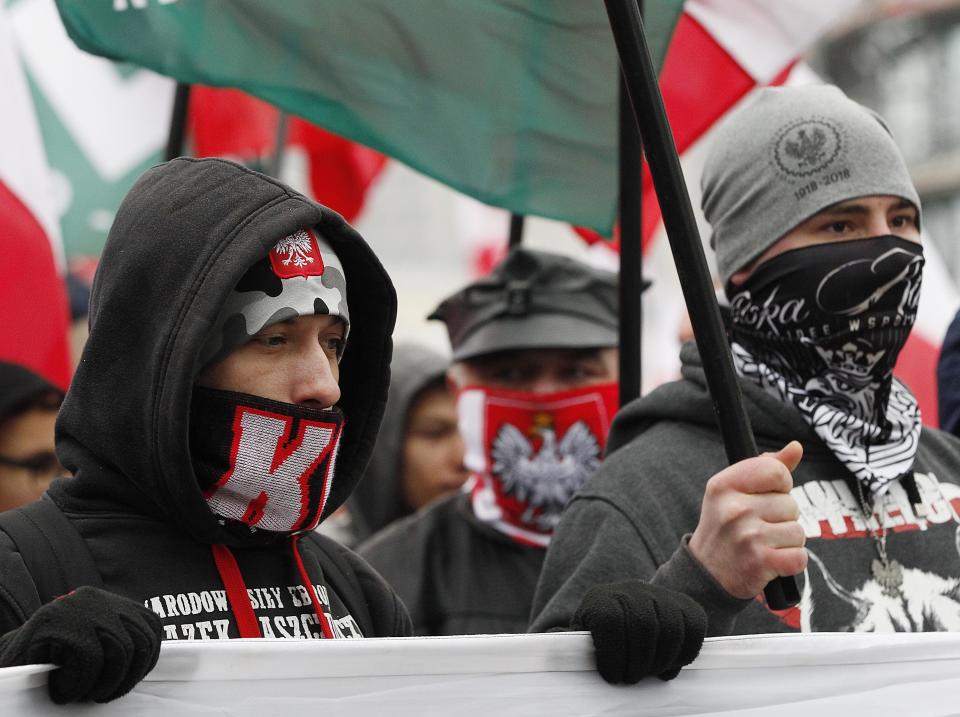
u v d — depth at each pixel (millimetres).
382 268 6969
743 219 8305
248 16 9281
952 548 7855
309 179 15617
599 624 5953
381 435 13945
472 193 9648
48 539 6125
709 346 6566
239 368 6383
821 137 8156
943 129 43438
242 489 6387
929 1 42688
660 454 7824
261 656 5551
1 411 9938
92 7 9219
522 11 9586
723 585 6410
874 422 8102
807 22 11172
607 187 9773
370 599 7160
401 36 9492
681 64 11328
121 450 6312
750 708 6289
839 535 7688
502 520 11195
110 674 5055
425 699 5797
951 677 6613
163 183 6652
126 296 6402
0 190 11438
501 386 11266
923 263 8094
